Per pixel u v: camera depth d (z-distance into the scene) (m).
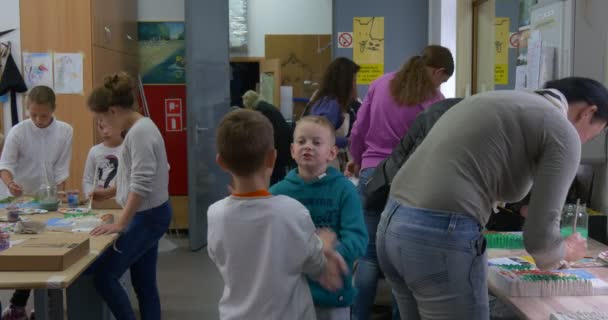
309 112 3.82
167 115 6.16
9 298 4.15
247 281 1.67
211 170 5.84
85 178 3.61
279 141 5.72
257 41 8.56
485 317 1.81
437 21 5.70
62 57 5.33
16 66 5.32
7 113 5.38
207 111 5.70
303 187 2.09
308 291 1.77
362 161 3.24
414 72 3.07
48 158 3.80
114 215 3.19
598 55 2.83
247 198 1.69
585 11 2.82
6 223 3.00
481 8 5.04
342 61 3.80
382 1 6.26
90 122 5.36
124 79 2.92
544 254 1.75
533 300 1.91
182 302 4.13
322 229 1.91
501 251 2.48
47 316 2.54
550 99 1.81
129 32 6.21
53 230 2.83
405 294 2.03
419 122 2.63
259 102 5.82
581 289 1.96
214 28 5.76
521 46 3.54
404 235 1.84
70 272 2.20
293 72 8.29
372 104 3.19
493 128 1.74
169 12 6.45
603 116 1.93
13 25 5.33
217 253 1.72
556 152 1.68
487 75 4.85
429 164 1.84
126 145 2.87
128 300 2.86
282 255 1.65
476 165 1.76
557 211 1.71
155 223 2.93
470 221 1.77
